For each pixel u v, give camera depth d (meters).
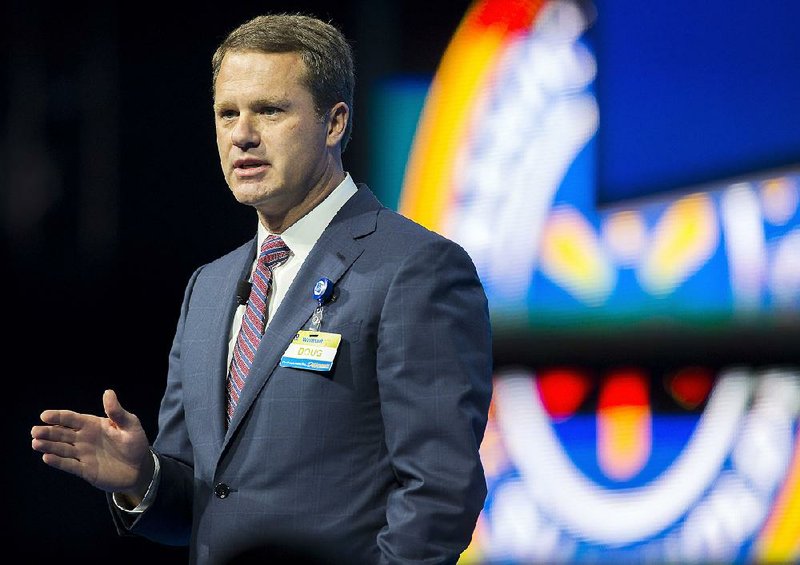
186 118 17.09
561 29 16.25
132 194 17.20
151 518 7.20
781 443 15.80
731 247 15.99
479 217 16.30
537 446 16.14
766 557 15.73
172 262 17.14
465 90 16.38
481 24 16.41
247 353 6.88
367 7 16.56
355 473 6.47
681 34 16.17
